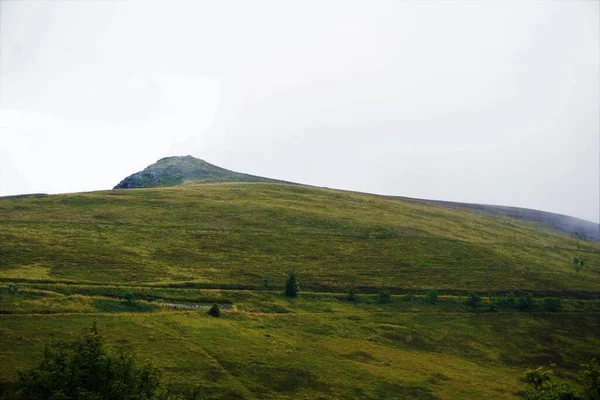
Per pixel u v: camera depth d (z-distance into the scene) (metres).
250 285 117.06
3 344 66.81
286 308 106.94
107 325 80.38
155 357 71.50
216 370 71.50
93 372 51.38
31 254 115.06
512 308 123.75
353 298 117.94
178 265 124.00
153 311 92.56
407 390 76.88
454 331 107.56
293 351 84.06
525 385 87.00
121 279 108.00
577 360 103.50
